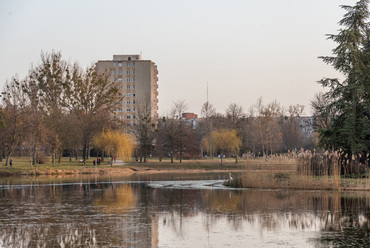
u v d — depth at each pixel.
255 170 37.31
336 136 37.69
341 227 17.73
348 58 37.84
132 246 14.41
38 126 64.38
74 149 87.62
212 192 32.03
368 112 37.59
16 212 21.91
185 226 17.97
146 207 23.83
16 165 64.50
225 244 14.77
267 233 16.58
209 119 122.00
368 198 26.86
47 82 85.50
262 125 100.44
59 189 35.56
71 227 17.69
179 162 83.12
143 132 85.06
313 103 71.81
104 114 83.19
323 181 32.44
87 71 87.12
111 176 55.88
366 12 38.38
